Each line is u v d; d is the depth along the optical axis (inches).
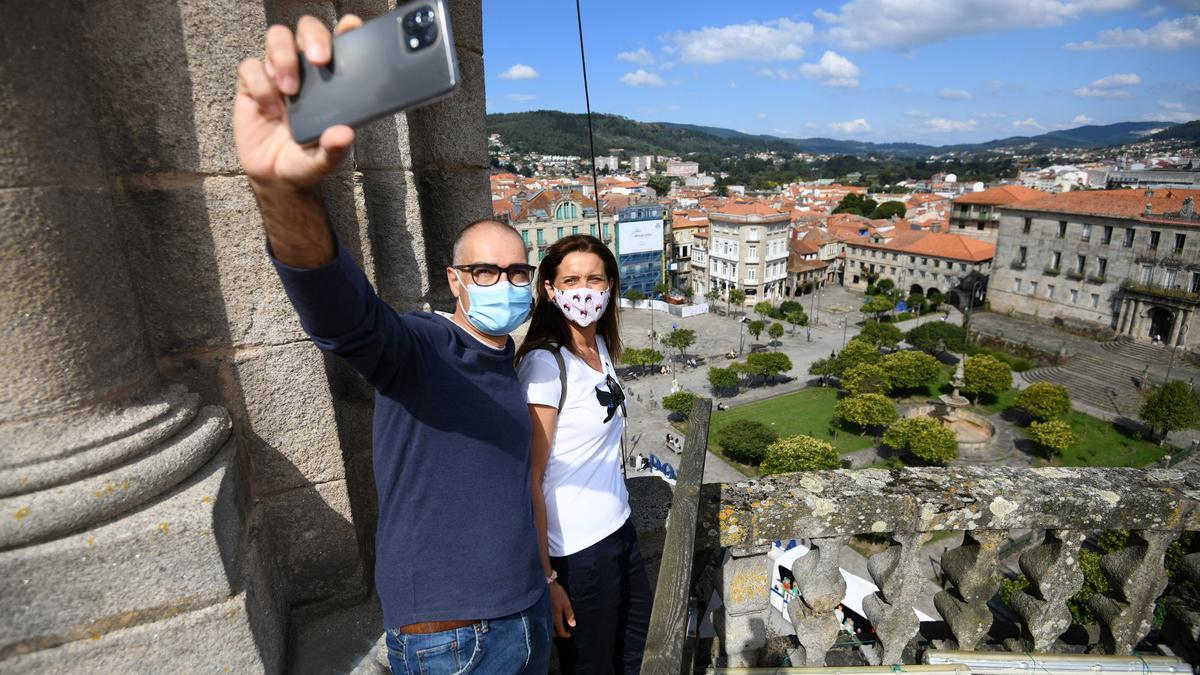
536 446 85.7
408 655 69.9
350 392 109.6
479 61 140.5
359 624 100.7
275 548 95.8
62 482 64.8
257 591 81.5
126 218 78.4
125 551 66.9
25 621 64.4
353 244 100.7
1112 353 2009.1
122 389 72.1
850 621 325.7
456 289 74.5
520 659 73.4
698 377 1993.1
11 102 59.0
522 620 73.6
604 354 101.9
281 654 89.0
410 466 67.4
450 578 68.6
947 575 123.0
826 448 1094.4
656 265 3147.1
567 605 90.4
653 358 1943.9
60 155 64.3
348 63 41.8
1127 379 1813.5
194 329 84.9
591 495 91.6
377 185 109.3
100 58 73.4
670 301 3061.0
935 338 2095.2
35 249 61.9
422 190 137.2
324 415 95.7
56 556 64.1
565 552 90.9
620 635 100.8
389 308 60.9
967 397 1734.7
